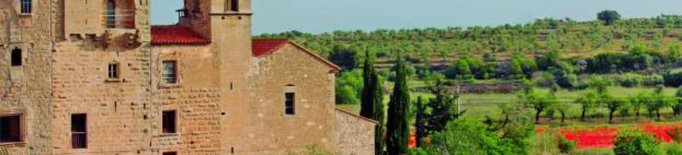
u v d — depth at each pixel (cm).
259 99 10225
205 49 9988
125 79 9725
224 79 10069
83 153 9631
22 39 9388
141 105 9794
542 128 15962
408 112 11619
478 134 11444
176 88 9900
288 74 10356
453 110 13250
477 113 17350
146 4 9756
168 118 9938
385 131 12150
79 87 9581
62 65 9512
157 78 9831
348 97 18762
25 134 9456
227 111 10094
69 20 9488
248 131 10188
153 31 10038
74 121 9638
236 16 10088
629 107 18100
